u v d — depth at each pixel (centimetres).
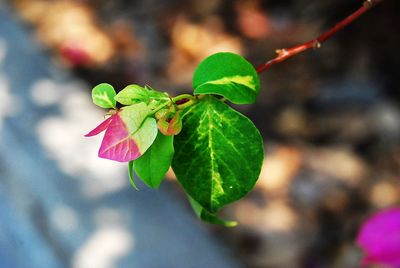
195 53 196
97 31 207
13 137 139
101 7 218
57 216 121
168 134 41
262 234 138
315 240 137
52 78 157
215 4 209
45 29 210
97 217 120
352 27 187
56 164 131
